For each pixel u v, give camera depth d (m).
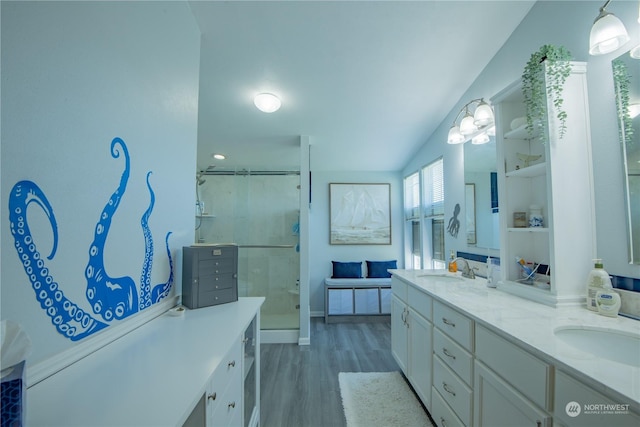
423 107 2.65
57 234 0.81
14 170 0.70
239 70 2.13
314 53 1.98
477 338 1.25
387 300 3.83
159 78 1.33
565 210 1.35
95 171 0.95
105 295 0.99
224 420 1.01
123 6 1.08
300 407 1.91
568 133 1.37
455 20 1.75
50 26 0.78
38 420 0.61
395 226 4.38
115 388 0.74
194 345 1.01
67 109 0.84
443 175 2.87
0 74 0.66
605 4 1.17
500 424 1.09
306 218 3.11
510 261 1.73
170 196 1.44
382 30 1.81
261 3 1.62
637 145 1.17
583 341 1.08
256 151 3.49
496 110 1.77
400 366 2.29
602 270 1.25
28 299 0.74
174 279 1.49
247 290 3.50
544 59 1.38
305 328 3.05
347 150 3.57
